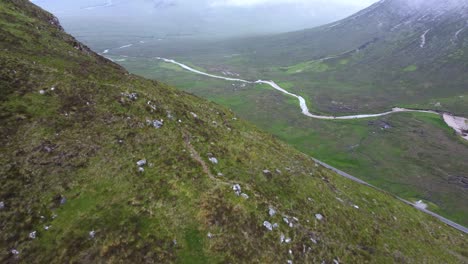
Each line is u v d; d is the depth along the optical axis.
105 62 69.94
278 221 39.38
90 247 29.14
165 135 45.44
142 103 49.34
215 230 34.00
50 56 56.16
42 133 37.84
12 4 68.56
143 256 29.56
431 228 66.38
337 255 40.91
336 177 70.81
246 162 50.12
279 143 75.56
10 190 31.94
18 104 40.03
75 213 31.80
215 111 73.25
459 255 59.28
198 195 37.06
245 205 38.22
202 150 46.56
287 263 35.12
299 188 51.25
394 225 58.94
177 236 32.22
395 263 45.97
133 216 32.56
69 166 35.72
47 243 29.11
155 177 37.62
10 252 28.06
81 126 40.84
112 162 37.72
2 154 34.38
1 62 44.91
